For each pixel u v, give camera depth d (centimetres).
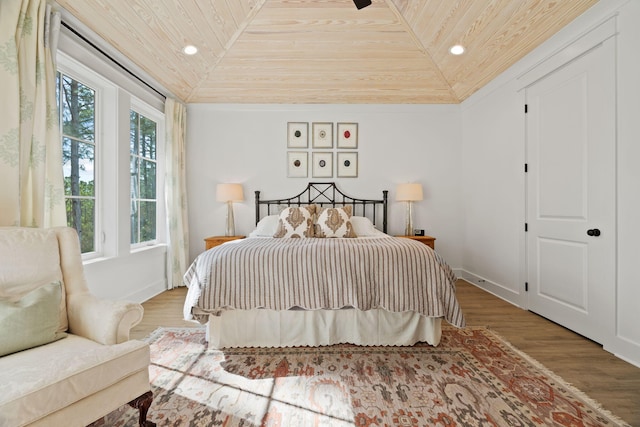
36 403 94
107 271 269
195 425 137
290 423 139
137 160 335
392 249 221
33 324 121
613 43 206
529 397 158
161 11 247
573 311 243
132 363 121
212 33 286
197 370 184
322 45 312
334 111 422
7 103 173
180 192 385
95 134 273
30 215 187
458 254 430
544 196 275
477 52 306
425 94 400
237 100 406
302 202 422
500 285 340
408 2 260
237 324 215
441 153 427
